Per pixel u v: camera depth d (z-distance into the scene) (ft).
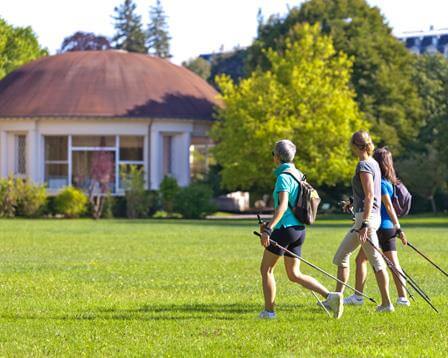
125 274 61.52
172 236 107.96
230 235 110.42
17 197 179.22
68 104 205.77
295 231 40.24
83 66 217.36
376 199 43.27
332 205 219.61
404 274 44.19
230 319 40.63
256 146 180.55
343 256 45.29
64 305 45.11
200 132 215.92
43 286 53.88
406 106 222.28
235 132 184.44
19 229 123.95
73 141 207.21
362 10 228.02
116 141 205.87
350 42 216.74
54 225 138.10
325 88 181.88
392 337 36.27
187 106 213.87
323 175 179.83
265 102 183.21
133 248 87.40
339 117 181.16
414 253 82.33
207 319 40.50
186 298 48.49
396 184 46.34
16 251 83.30
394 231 45.75
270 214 221.46
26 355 32.32
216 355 32.30
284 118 182.50
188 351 33.01
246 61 254.47
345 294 50.96
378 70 216.13
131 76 216.33
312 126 177.99
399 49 226.79
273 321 40.01
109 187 195.52
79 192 181.47
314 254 80.07
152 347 33.81
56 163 208.13
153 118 205.77
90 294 50.14
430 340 35.65
